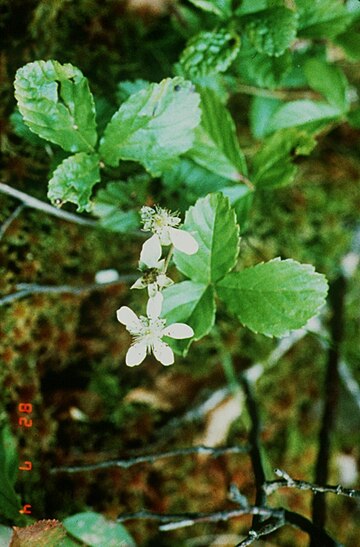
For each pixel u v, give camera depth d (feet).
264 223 1.21
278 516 0.85
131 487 1.10
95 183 0.89
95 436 1.10
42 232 1.05
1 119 1.00
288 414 1.22
